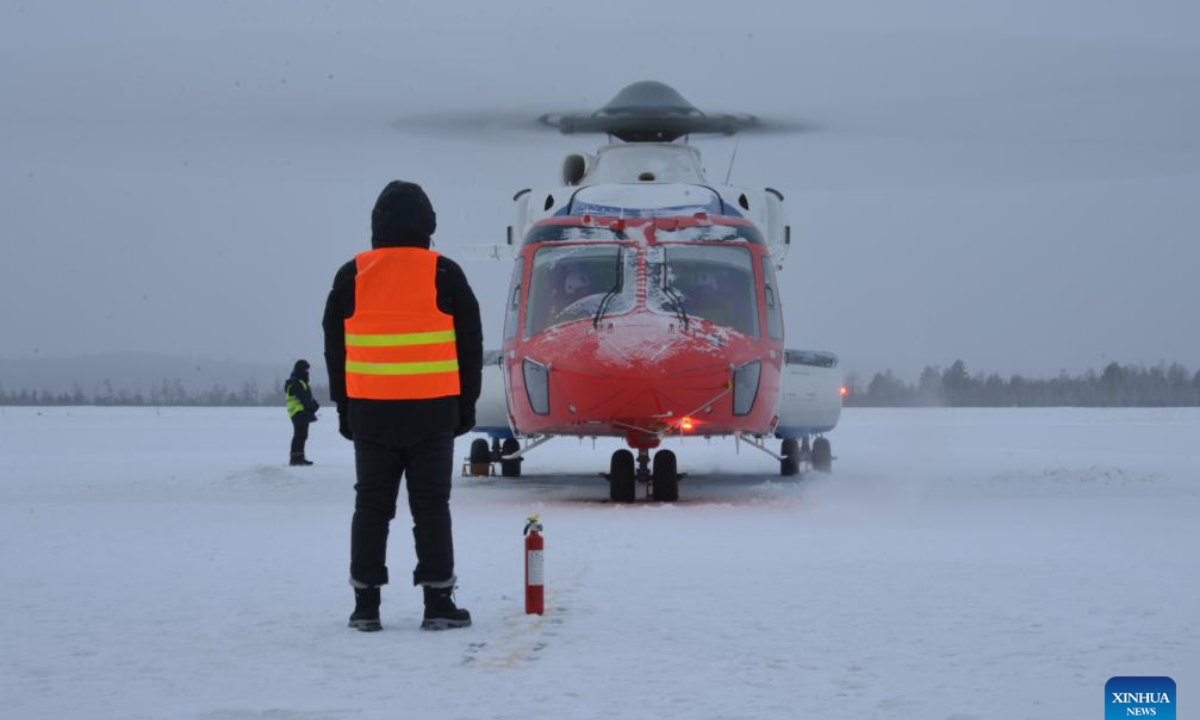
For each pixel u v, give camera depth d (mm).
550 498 13602
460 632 5551
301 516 11359
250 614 6047
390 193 5914
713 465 20984
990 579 7051
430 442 5699
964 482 15750
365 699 4320
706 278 12859
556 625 5699
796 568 7535
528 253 13328
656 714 4113
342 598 6535
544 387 12523
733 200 13766
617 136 15219
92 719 4066
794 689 4461
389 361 5672
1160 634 5445
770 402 13180
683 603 6266
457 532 9680
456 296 5805
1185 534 9414
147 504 12828
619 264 12836
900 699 4305
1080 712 4129
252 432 38969
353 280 5801
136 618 5930
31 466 20109
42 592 6746
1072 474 16500
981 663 4883
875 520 10594
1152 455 23047
